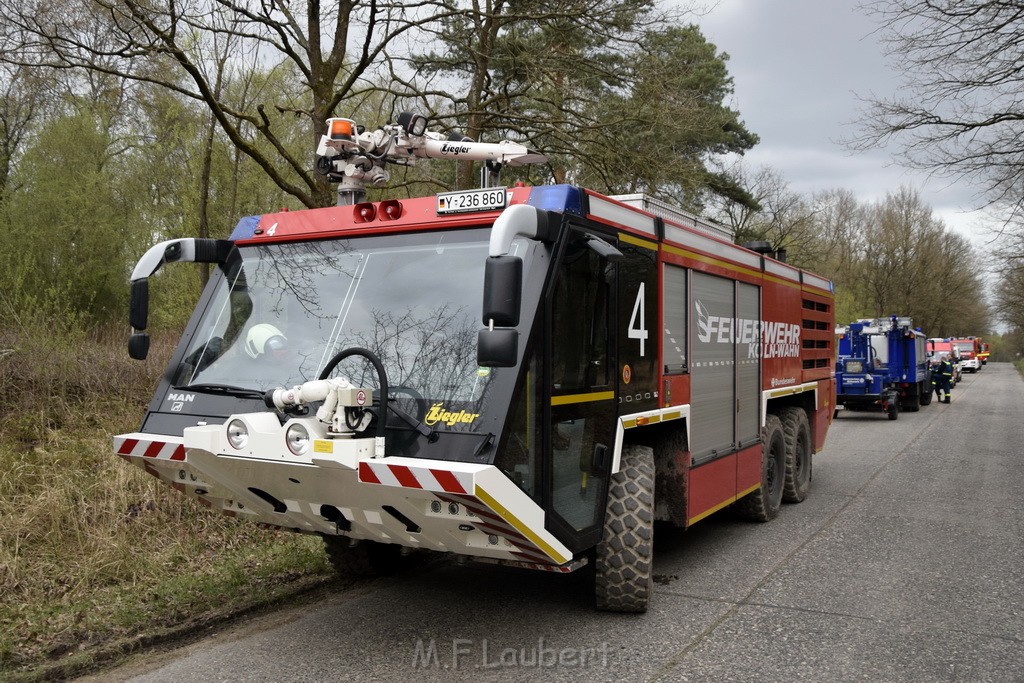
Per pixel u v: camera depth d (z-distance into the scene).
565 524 4.23
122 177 15.62
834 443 15.27
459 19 10.57
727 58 25.19
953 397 31.20
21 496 6.05
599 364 4.64
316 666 4.28
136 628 4.72
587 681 4.10
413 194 11.73
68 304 8.91
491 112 10.55
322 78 8.64
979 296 63.72
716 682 4.07
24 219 13.91
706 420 6.37
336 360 3.96
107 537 5.64
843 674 4.18
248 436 3.83
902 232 56.72
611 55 11.91
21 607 4.79
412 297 4.22
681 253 5.89
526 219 3.76
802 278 9.27
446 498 3.61
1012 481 10.62
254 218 4.95
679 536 7.46
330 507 4.16
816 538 7.37
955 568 6.32
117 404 8.11
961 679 4.12
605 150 11.63
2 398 7.61
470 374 3.85
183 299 11.96
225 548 6.16
